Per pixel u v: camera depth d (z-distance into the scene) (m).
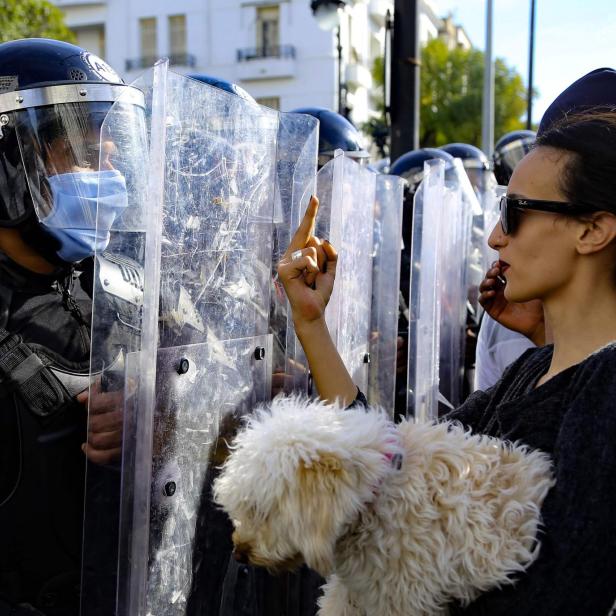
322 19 9.06
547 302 1.22
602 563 1.00
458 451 1.12
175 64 26.02
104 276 1.34
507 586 1.04
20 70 1.59
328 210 2.05
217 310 1.56
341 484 1.02
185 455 1.45
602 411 1.04
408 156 4.13
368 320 2.36
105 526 1.34
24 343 1.44
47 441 1.43
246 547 1.09
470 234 3.76
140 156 1.37
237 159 1.61
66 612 1.47
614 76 2.00
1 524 1.42
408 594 1.06
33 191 1.53
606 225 1.15
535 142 1.26
